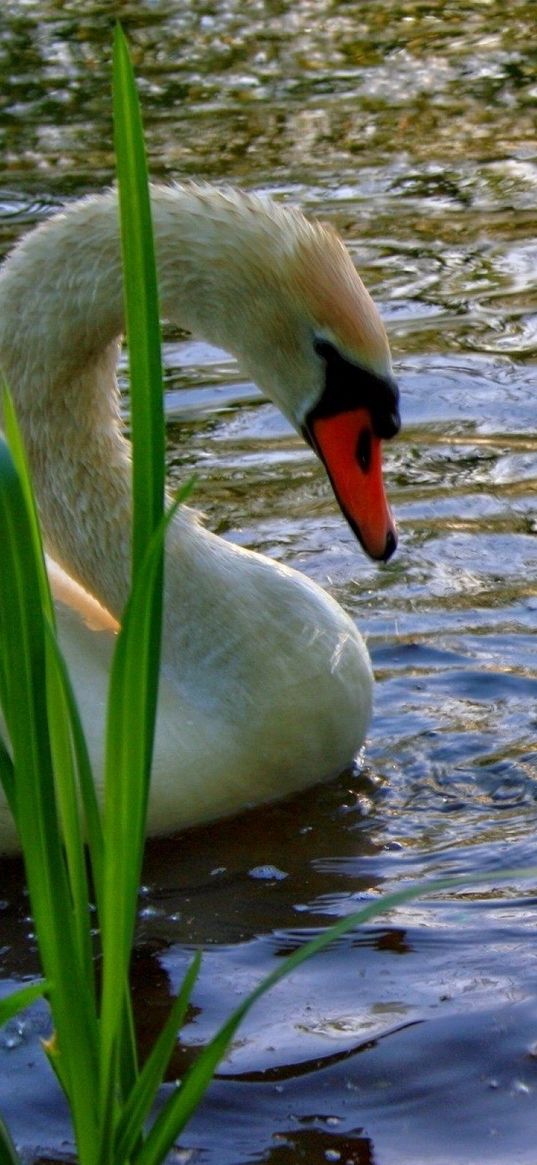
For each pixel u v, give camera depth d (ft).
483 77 44.60
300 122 41.34
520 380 26.76
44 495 17.48
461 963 13.55
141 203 8.29
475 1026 12.57
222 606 16.65
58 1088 12.23
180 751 16.15
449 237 33.30
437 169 37.58
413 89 43.83
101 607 17.92
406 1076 12.05
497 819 16.29
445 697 18.74
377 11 51.67
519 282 30.81
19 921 14.99
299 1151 11.30
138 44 48.88
